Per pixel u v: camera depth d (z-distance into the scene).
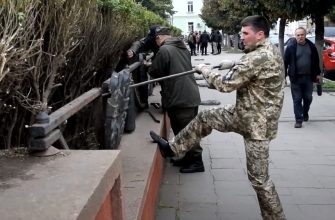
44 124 2.20
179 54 4.98
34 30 2.51
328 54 15.20
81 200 1.62
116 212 2.15
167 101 5.00
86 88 4.05
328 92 11.92
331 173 5.36
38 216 1.50
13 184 1.79
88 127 4.10
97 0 3.76
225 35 48.59
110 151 2.21
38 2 2.35
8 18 1.96
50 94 2.94
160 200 4.53
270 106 3.32
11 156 2.16
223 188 4.87
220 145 6.73
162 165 5.18
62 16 2.77
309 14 10.83
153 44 5.64
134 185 3.11
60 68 3.09
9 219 1.48
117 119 3.69
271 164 5.74
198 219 4.09
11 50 1.95
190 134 3.88
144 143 4.21
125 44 5.23
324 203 4.43
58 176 1.87
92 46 3.69
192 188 4.88
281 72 3.32
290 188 4.86
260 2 12.08
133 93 4.69
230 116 3.54
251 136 3.38
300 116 7.80
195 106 5.02
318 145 6.65
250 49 3.38
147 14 8.41
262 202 3.51
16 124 2.81
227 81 3.30
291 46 7.79
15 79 2.35
